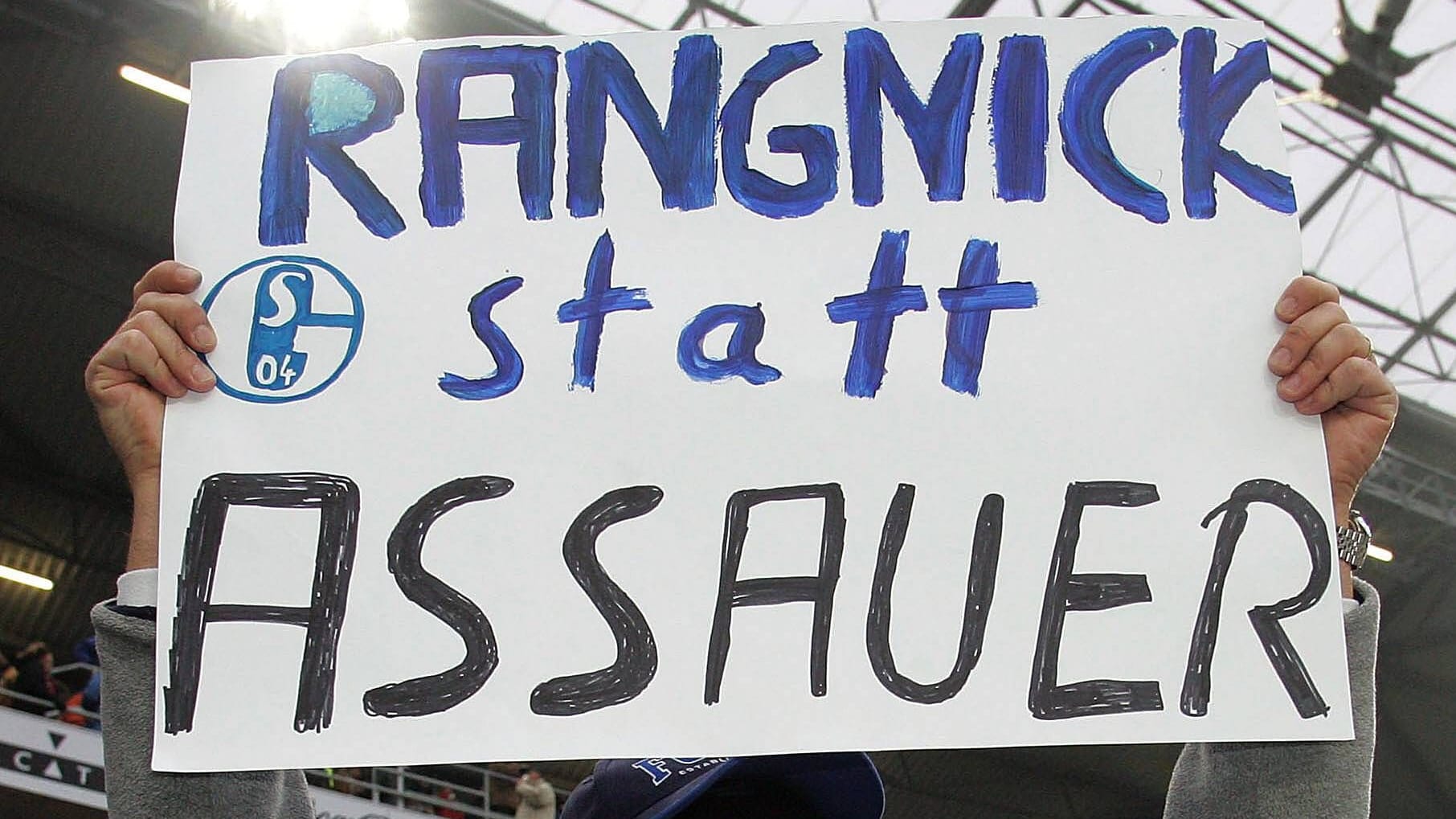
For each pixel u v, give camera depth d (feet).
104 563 41.57
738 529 3.70
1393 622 43.65
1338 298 3.84
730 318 3.89
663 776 3.76
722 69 4.16
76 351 35.83
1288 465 3.75
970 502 3.72
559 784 36.60
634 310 3.91
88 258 33.32
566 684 3.58
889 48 4.18
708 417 3.80
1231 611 3.63
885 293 3.92
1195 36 4.18
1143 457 3.76
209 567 3.67
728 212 4.01
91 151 31.32
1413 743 44.96
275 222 4.00
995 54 4.17
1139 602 3.64
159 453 3.84
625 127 4.10
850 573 3.66
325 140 4.09
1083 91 4.13
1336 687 3.56
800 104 4.12
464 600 3.65
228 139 4.09
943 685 3.56
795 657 3.59
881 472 3.74
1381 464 38.91
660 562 3.67
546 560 3.68
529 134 4.10
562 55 4.17
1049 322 3.89
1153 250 3.95
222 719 3.55
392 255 3.97
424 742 3.53
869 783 3.78
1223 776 3.67
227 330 3.89
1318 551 3.68
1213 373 3.84
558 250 3.97
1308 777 3.57
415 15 26.07
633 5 26.16
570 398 3.82
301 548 3.69
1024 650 3.59
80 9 27.25
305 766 3.51
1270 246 3.96
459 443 3.78
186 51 27.89
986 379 3.83
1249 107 4.11
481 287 3.93
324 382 3.84
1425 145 30.76
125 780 3.55
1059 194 4.02
